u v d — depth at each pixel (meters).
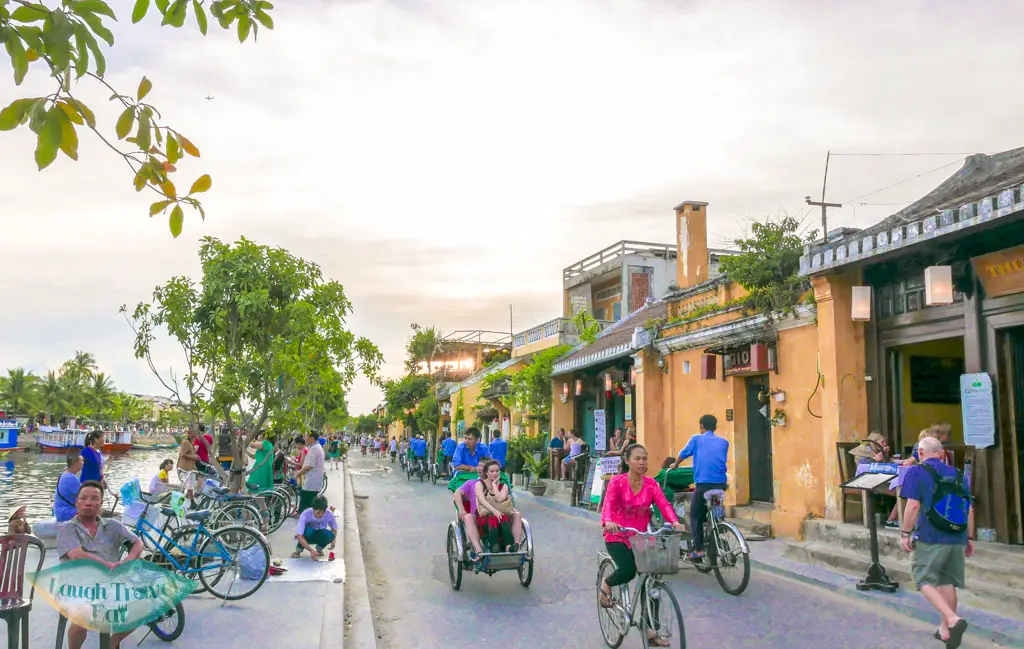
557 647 6.41
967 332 8.73
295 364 10.82
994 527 8.25
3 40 2.76
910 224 8.52
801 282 11.27
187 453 13.62
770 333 12.27
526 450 24.08
